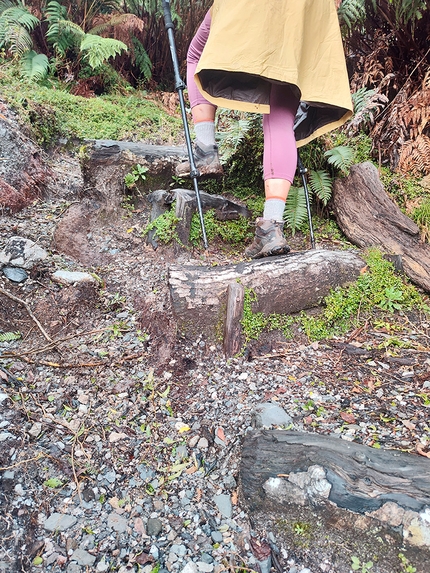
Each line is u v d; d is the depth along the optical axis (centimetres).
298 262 235
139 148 315
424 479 138
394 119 334
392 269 263
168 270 220
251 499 150
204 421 181
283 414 175
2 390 181
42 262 249
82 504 152
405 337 228
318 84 223
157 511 152
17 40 523
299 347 220
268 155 235
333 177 318
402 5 327
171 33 271
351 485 137
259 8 206
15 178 316
